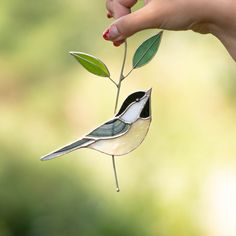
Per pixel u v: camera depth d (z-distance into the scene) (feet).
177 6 9.68
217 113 19.47
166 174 17.90
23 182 17.40
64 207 17.10
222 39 9.75
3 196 17.03
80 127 20.25
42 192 17.34
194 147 18.52
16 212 16.92
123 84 20.25
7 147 18.30
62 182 17.51
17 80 21.71
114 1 9.98
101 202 17.22
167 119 19.06
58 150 9.74
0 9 22.72
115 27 9.71
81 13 22.45
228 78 20.06
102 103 20.36
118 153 9.78
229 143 18.62
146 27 9.71
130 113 9.77
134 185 17.66
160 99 19.56
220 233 17.02
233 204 17.56
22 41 22.38
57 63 21.84
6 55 22.20
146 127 9.78
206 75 20.07
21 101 21.22
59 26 22.43
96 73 9.84
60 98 21.01
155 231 16.93
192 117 19.16
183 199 17.46
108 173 17.81
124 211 17.12
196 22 9.70
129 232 16.89
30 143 18.69
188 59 20.31
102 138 9.77
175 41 20.67
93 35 21.86
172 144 18.52
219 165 18.28
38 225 16.87
